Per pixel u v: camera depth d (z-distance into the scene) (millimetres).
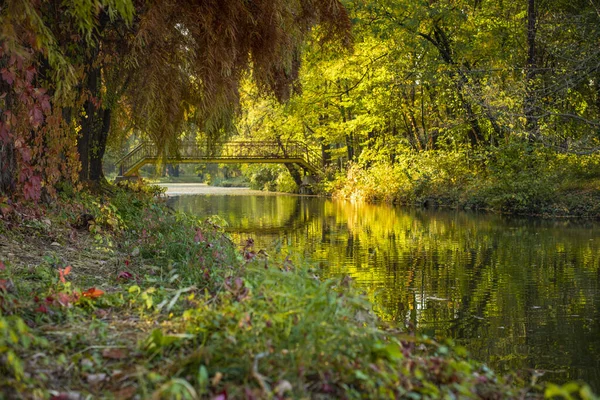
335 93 28266
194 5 7176
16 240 6004
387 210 23641
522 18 24859
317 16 8227
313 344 2852
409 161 28953
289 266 4789
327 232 15281
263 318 3119
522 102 20734
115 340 3277
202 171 66938
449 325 6324
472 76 23266
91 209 8555
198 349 2922
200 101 8016
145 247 6859
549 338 5879
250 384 2594
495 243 13016
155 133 8078
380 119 29172
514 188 21656
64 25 8242
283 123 34594
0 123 5578
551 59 24125
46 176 7973
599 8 19844
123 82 11266
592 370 4930
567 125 22453
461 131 25906
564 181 21375
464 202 23875
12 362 2469
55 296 3854
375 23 22031
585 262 10406
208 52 7266
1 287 3736
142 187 18000
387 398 2574
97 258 6090
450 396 2578
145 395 2465
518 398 2975
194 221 9133
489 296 7727
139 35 6941
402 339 3395
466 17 22266
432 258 10805
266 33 7562
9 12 4555
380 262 10344
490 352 5410
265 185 46906
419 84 25234
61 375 2781
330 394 2602
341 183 34281
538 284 8500
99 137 14234
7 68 5516
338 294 3723
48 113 7492
